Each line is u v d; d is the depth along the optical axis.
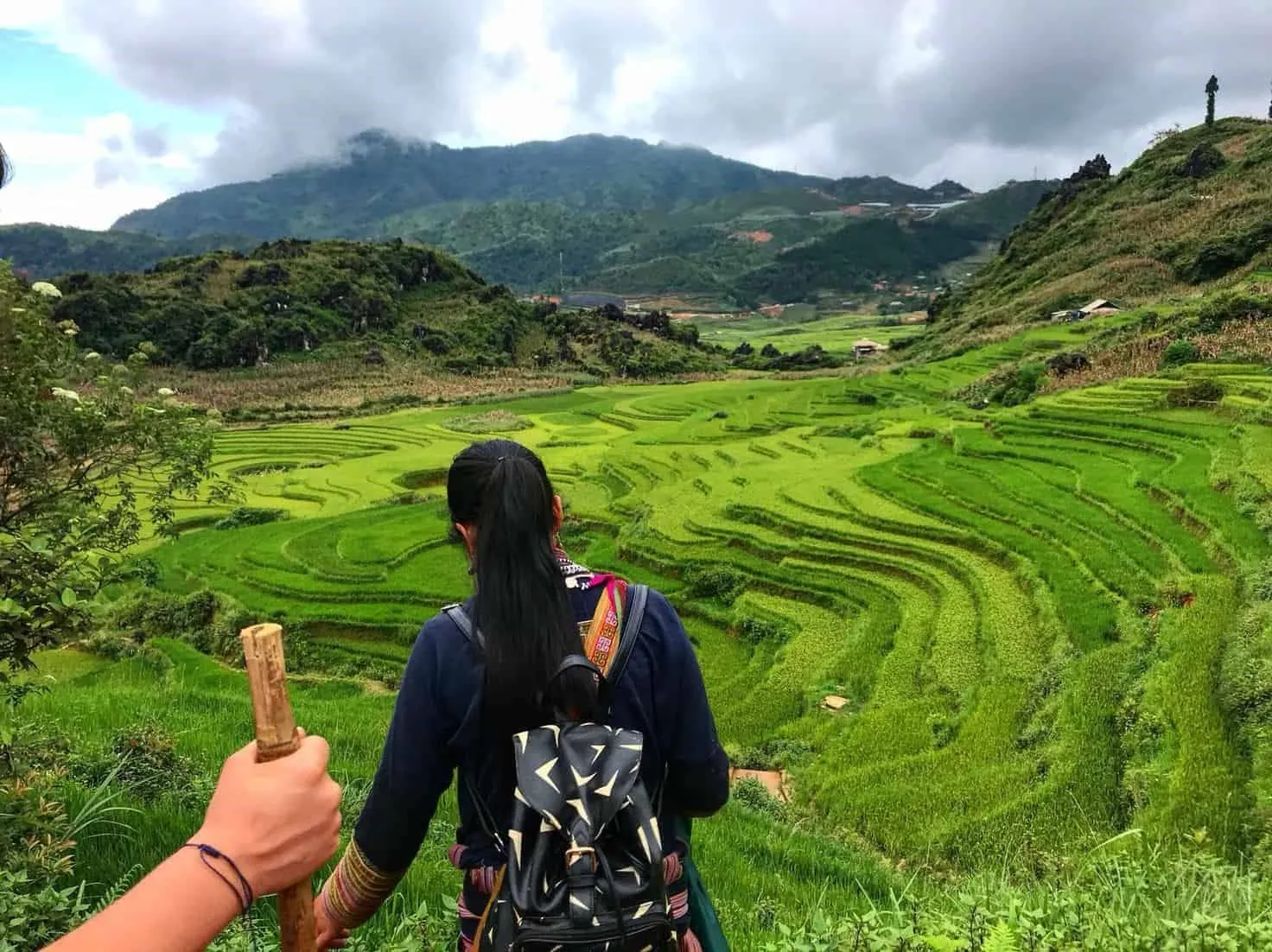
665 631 2.07
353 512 43.28
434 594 30.12
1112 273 76.62
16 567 4.66
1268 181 80.44
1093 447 32.69
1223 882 5.04
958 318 99.50
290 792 1.39
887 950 3.38
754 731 18.78
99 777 7.19
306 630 28.25
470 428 73.81
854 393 63.50
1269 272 59.78
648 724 2.00
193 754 9.61
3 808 4.58
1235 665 14.52
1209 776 11.99
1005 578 23.31
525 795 1.73
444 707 1.96
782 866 9.54
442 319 117.31
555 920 1.63
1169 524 22.97
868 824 13.42
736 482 38.78
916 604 23.30
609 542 34.97
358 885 2.07
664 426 66.19
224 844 1.32
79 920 3.53
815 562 27.72
